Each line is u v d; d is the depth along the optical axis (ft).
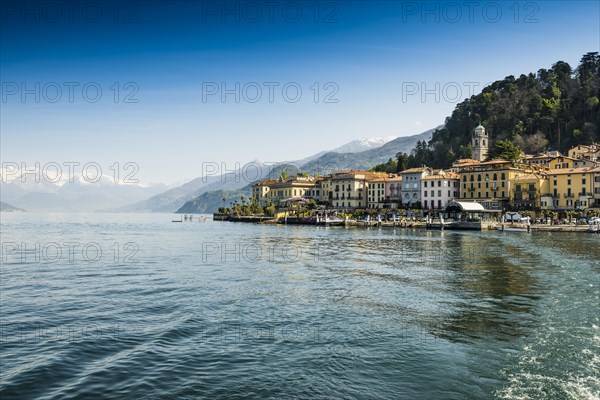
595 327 76.95
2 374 59.31
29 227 546.67
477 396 51.67
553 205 452.35
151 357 65.16
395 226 459.73
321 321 83.05
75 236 356.38
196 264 166.09
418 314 87.56
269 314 88.43
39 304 98.68
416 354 64.95
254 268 153.89
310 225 539.70
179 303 98.53
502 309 90.68
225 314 88.74
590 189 429.79
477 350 66.28
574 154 561.43
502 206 484.33
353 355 64.95
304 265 160.76
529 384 54.49
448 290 111.14
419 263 163.84
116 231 444.55
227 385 55.47
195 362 63.05
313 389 53.98
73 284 123.54
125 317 86.89
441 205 546.26
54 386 55.83
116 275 139.64
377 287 116.26
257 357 64.69
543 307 91.71
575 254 187.01
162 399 52.11
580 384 54.44
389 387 54.24
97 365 62.28
